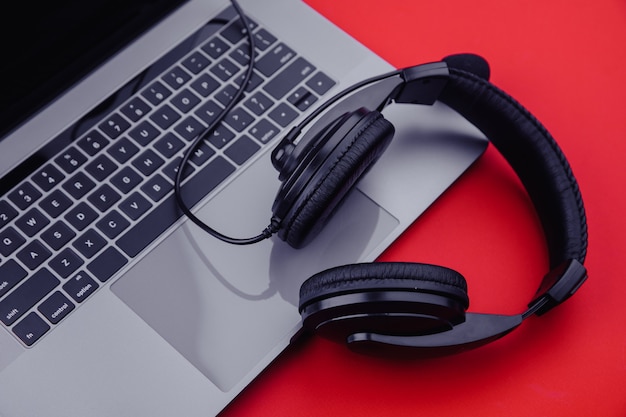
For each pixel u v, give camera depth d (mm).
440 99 818
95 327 734
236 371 722
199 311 744
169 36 880
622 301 788
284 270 762
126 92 849
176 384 716
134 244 769
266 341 733
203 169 808
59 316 736
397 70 782
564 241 739
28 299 741
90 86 849
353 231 785
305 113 841
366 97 763
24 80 815
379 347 683
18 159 811
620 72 916
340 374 750
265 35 884
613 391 749
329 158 675
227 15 895
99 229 774
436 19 947
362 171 713
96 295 746
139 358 725
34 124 830
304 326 701
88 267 756
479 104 787
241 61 868
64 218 778
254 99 845
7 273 750
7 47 785
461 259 804
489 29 941
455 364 755
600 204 838
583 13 948
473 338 675
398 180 811
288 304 750
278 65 865
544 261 805
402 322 656
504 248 810
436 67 770
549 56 926
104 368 721
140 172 805
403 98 800
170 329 735
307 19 896
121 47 871
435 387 746
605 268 804
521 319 690
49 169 806
